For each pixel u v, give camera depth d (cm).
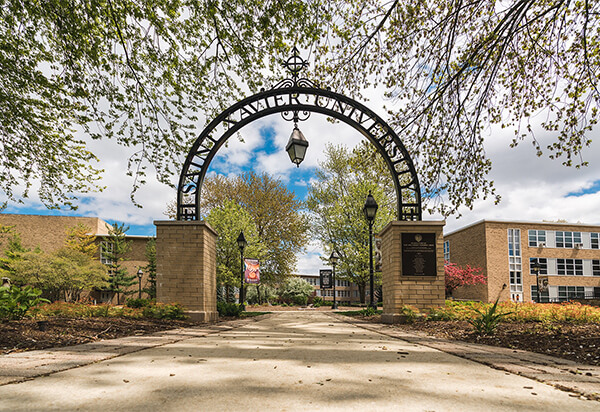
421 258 1034
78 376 284
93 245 3766
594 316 770
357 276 2745
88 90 776
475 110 806
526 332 628
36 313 696
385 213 2562
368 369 321
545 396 234
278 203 3478
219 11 671
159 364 340
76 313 827
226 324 939
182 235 1003
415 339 585
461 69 765
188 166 1070
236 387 252
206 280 1022
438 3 788
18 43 772
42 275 2442
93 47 702
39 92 838
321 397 227
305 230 3353
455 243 4644
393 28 774
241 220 2742
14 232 3141
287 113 1136
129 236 4147
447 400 223
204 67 749
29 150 895
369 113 1109
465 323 810
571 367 346
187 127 841
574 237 4222
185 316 943
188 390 243
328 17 705
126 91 773
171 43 720
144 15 684
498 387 258
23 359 352
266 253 3203
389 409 203
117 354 390
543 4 760
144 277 4019
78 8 673
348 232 2656
